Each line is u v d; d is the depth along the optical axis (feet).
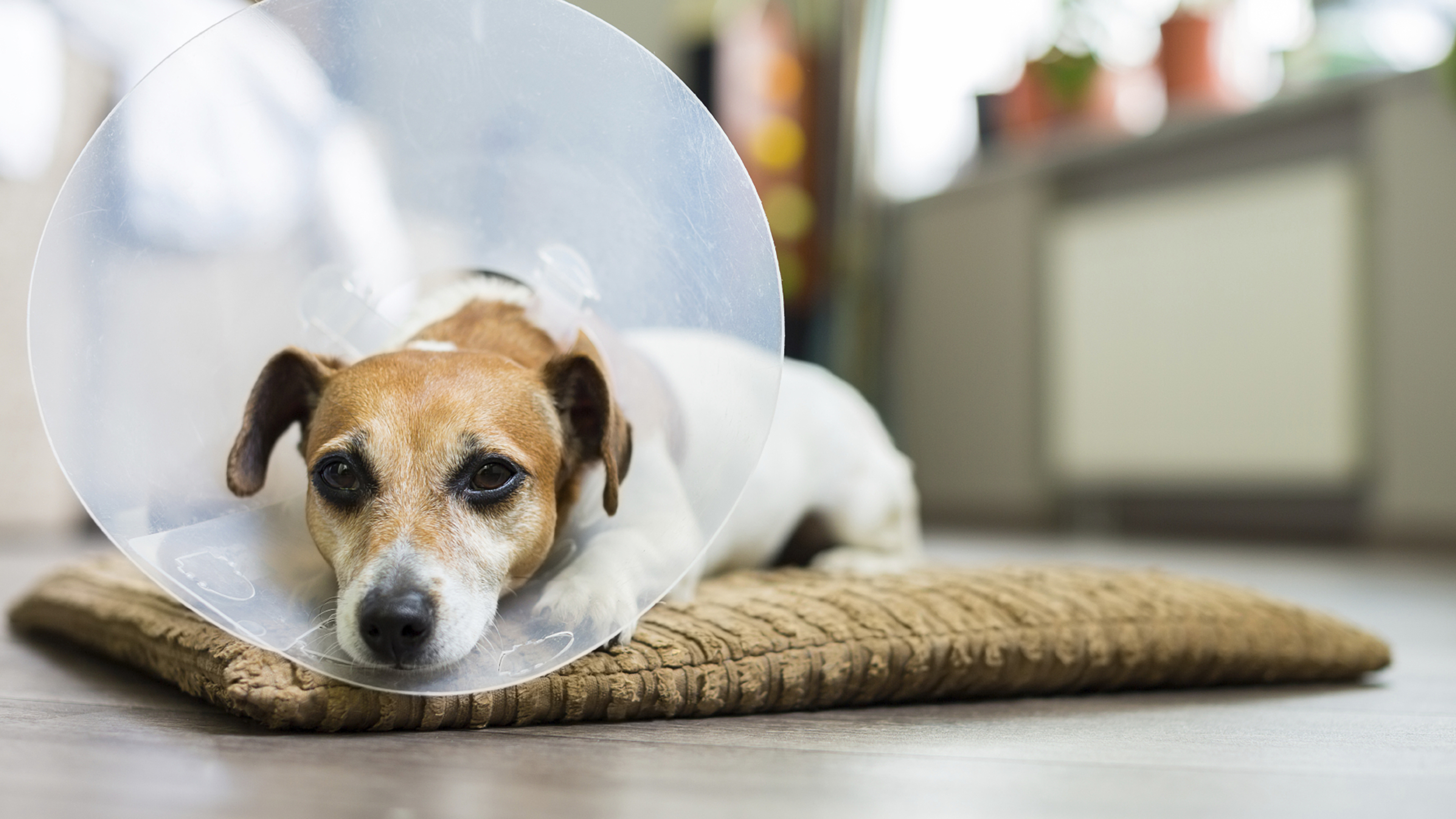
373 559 4.16
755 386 4.50
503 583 4.49
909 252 20.13
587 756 3.76
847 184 17.81
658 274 5.08
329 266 5.33
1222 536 16.48
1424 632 7.47
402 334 5.24
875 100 17.84
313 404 4.76
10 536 13.91
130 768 3.48
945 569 6.64
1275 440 15.24
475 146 5.32
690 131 4.71
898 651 4.84
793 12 17.54
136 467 4.29
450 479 4.39
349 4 4.92
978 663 4.97
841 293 18.22
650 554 4.68
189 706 4.63
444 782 3.35
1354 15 15.69
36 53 12.22
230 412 4.79
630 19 18.37
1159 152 16.58
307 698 4.00
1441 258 13.67
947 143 20.07
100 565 6.87
